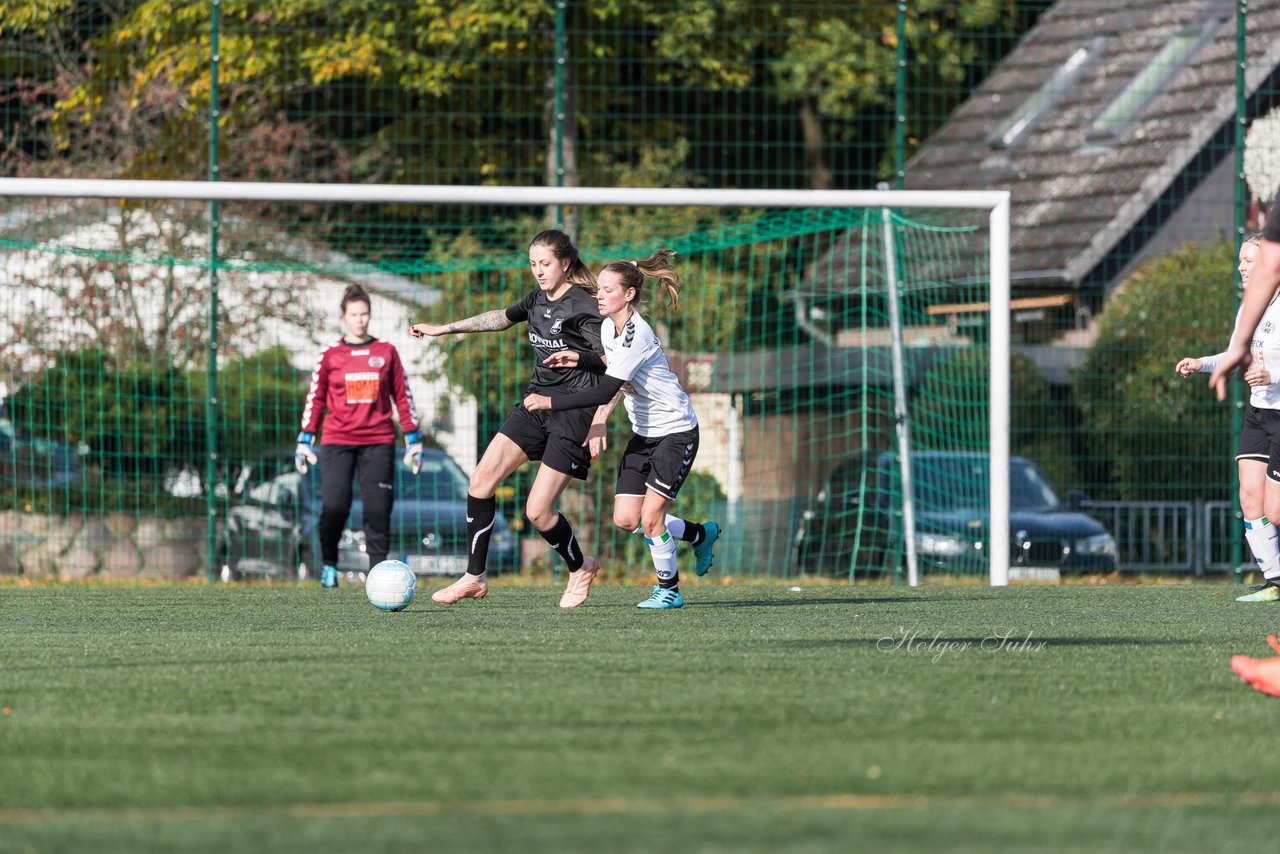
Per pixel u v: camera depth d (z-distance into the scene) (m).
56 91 71.69
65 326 55.31
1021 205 75.00
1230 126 71.06
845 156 89.44
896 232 55.31
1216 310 53.31
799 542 52.69
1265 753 14.62
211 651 23.08
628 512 31.20
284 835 11.34
